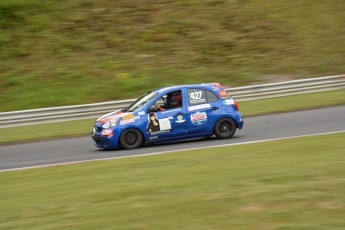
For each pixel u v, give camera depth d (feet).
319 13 173.99
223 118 71.61
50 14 159.74
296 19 170.30
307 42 158.92
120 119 68.44
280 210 30.99
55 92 126.00
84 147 73.46
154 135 69.10
